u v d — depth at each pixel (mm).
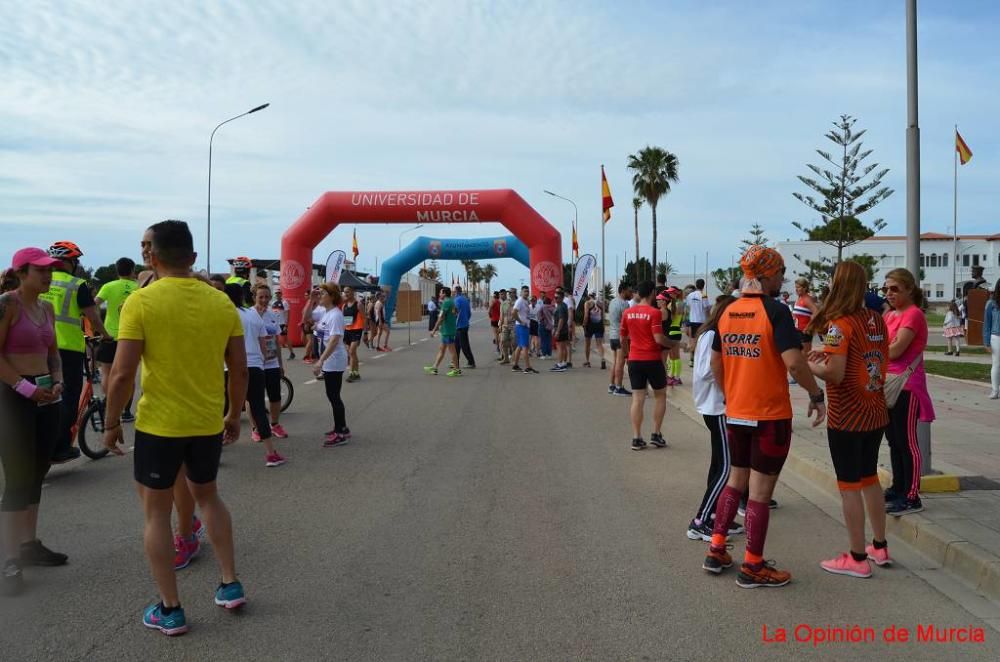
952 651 3812
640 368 8820
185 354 3996
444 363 20500
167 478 3975
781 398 4586
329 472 7727
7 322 4992
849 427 4762
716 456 5703
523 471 7789
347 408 12172
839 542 5480
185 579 4754
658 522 6008
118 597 4465
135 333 3912
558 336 18719
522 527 5867
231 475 7594
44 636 3945
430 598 4461
